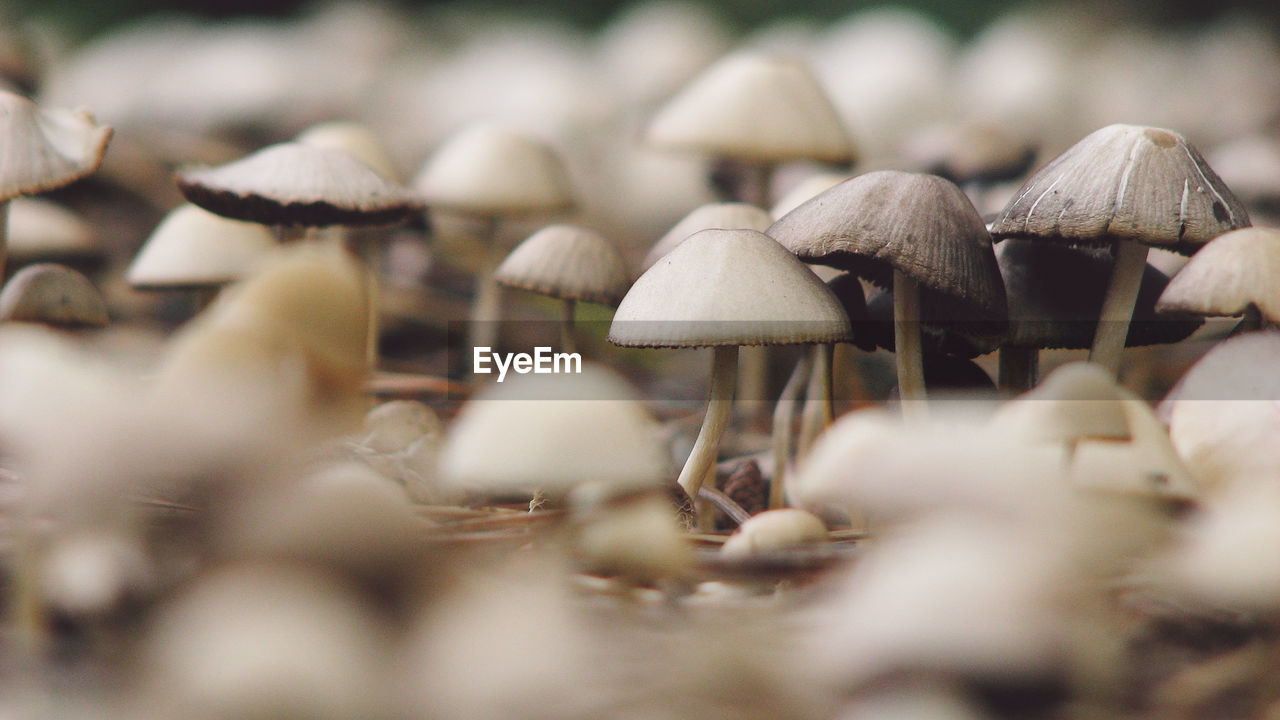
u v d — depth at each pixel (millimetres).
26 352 165
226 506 157
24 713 188
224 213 344
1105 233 286
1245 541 240
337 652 152
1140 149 289
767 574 257
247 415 154
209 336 156
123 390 165
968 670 183
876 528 288
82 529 176
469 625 168
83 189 649
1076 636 206
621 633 247
